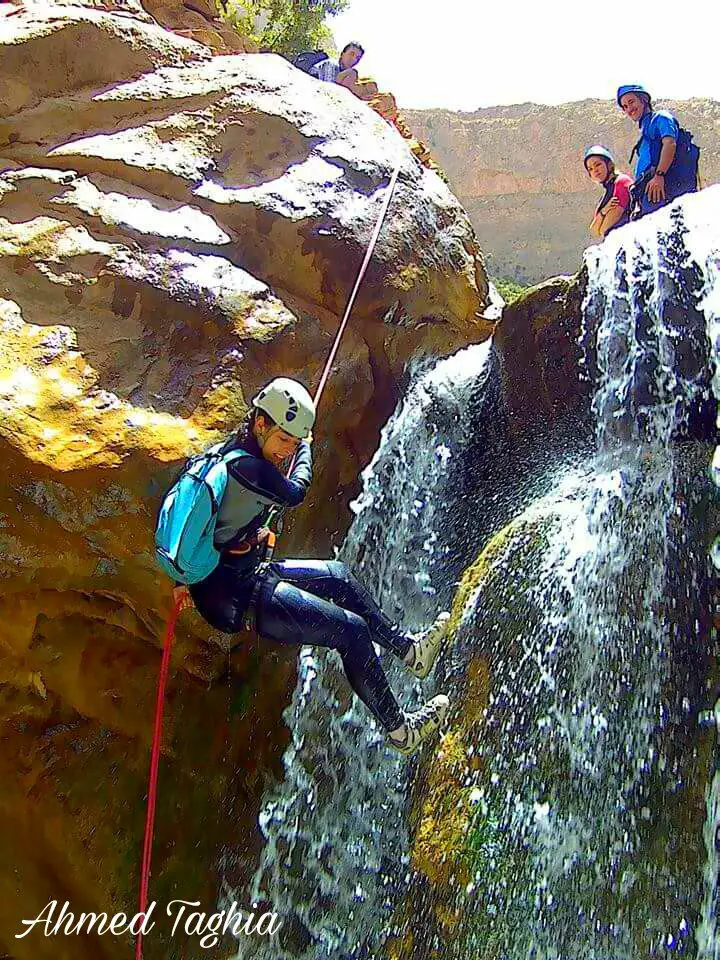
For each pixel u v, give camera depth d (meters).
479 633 4.98
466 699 4.88
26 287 4.69
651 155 7.06
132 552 4.39
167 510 3.30
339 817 5.06
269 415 3.35
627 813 4.30
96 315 4.67
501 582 5.03
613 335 5.08
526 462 5.53
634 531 4.73
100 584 4.56
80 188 5.08
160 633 4.87
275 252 5.16
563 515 5.04
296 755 5.26
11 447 4.16
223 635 4.96
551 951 4.23
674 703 4.36
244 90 5.70
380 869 4.82
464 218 6.25
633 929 4.11
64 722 5.48
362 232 5.21
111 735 5.53
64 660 5.13
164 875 5.28
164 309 4.70
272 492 3.37
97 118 5.53
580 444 5.31
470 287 5.98
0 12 5.86
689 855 4.11
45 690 5.24
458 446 5.75
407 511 5.54
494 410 5.76
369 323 5.23
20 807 5.36
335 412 5.05
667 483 4.75
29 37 5.50
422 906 4.57
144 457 4.27
